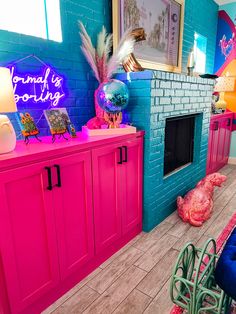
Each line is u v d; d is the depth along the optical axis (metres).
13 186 1.12
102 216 1.70
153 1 2.38
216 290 1.41
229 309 1.33
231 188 3.27
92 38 1.93
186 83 2.37
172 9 2.68
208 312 1.35
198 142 2.97
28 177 1.17
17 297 1.22
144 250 1.95
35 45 1.56
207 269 1.32
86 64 1.93
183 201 2.44
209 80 2.88
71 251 1.49
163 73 1.97
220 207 2.72
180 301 1.37
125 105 1.80
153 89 1.89
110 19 2.04
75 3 1.76
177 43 2.91
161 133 2.12
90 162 1.51
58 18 1.67
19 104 1.52
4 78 1.13
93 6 1.89
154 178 2.14
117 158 1.73
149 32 2.39
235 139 4.28
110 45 2.02
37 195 1.23
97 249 1.70
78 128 1.97
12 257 1.17
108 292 1.53
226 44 4.07
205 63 3.91
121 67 2.14
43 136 1.66
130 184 1.94
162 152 2.20
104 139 1.58
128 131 1.82
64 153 1.32
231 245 1.20
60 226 1.38
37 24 1.62
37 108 1.63
